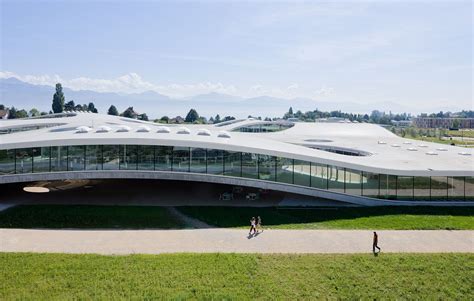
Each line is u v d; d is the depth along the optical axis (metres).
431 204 42.31
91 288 22.95
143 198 44.19
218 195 46.28
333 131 86.94
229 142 44.38
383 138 78.38
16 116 172.12
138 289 22.97
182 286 23.41
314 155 44.03
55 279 23.84
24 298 21.72
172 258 27.02
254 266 26.00
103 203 41.50
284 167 43.41
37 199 42.75
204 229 33.69
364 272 25.50
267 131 98.25
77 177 42.28
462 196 42.28
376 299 22.69
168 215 37.44
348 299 22.58
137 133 47.12
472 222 35.91
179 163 42.78
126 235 31.88
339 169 43.03
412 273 25.47
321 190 43.28
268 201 43.91
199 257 27.25
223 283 23.84
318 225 35.03
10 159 41.19
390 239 31.48
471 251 29.08
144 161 42.62
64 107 163.75
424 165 44.81
